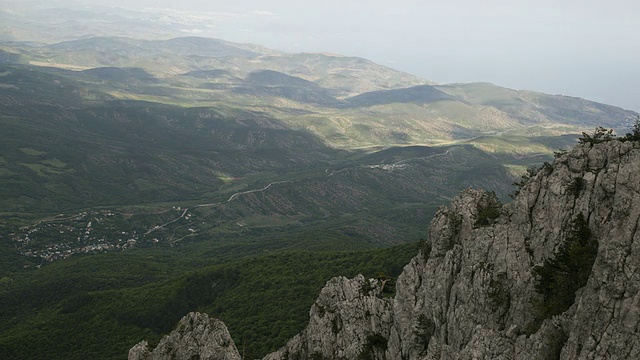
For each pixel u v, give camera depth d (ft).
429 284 272.72
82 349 611.88
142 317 653.30
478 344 212.02
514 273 228.43
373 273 574.97
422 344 262.67
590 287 180.65
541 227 229.04
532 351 193.88
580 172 222.69
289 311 549.13
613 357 166.20
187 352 315.78
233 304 618.44
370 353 293.64
